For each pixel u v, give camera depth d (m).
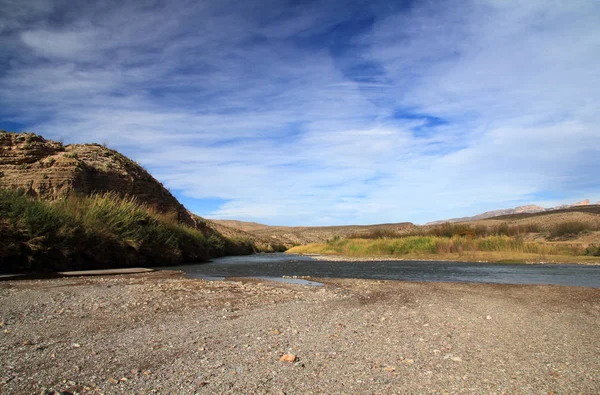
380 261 30.00
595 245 32.72
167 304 8.84
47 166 29.69
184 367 4.57
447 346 5.63
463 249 33.91
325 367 4.65
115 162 36.91
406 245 37.38
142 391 3.82
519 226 57.53
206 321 7.18
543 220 69.06
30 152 30.78
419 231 54.62
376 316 7.89
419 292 11.84
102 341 5.66
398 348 5.50
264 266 24.59
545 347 5.62
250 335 6.16
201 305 8.88
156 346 5.44
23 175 28.36
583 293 11.71
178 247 27.45
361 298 10.48
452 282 15.02
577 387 4.05
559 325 7.14
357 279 16.30
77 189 28.84
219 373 4.38
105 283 12.53
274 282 14.57
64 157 31.42
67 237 17.58
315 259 34.69
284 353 5.20
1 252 14.99
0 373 4.22
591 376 4.38
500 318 7.77
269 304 9.26
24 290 10.20
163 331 6.34
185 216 44.34
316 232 117.50
